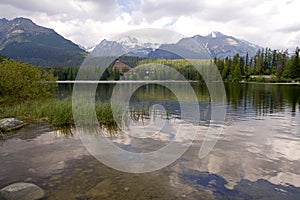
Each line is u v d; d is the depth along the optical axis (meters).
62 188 3.57
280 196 3.35
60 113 8.65
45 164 4.57
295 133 6.90
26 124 8.44
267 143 5.88
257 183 3.74
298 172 4.14
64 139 6.46
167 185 3.68
